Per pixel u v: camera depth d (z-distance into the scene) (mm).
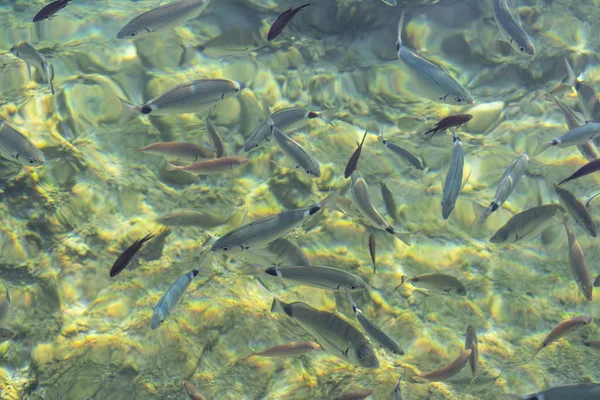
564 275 2018
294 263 1891
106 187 2068
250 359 1853
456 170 1786
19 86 2230
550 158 2227
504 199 1839
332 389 1822
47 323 1875
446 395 1817
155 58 2348
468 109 2350
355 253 2043
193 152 1957
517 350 1903
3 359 1825
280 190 2137
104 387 1800
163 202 2076
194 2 2014
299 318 1704
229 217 2076
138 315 1893
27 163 1831
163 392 1800
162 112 1916
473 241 2076
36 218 1997
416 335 1917
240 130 2244
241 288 1960
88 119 2180
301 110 1986
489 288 1994
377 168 2191
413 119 2320
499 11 2059
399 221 2098
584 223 1839
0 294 1894
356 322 1937
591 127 1901
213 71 2352
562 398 1587
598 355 1790
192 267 1979
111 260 1968
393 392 1816
